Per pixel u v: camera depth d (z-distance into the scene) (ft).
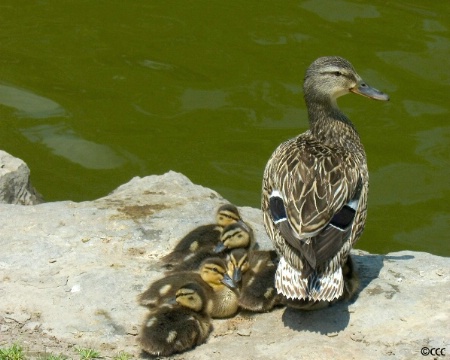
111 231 33.71
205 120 51.26
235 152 48.98
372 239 44.73
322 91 32.71
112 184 47.01
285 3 61.00
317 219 27.37
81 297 30.37
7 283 30.94
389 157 49.26
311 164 29.19
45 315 29.66
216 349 28.09
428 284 30.37
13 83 53.72
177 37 57.52
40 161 48.19
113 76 54.39
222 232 32.58
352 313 29.12
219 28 58.34
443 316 28.66
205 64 55.11
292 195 28.27
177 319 28.19
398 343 27.73
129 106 52.26
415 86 53.31
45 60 55.62
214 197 37.14
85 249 32.68
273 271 30.22
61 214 34.60
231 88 53.42
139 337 27.89
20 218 34.27
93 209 35.06
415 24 58.44
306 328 28.73
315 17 59.26
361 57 55.06
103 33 57.98
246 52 56.13
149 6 61.00
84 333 28.96
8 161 39.65
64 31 58.23
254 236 34.17
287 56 55.42
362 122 51.62
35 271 31.53
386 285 30.32
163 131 50.57
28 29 58.39
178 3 61.26
